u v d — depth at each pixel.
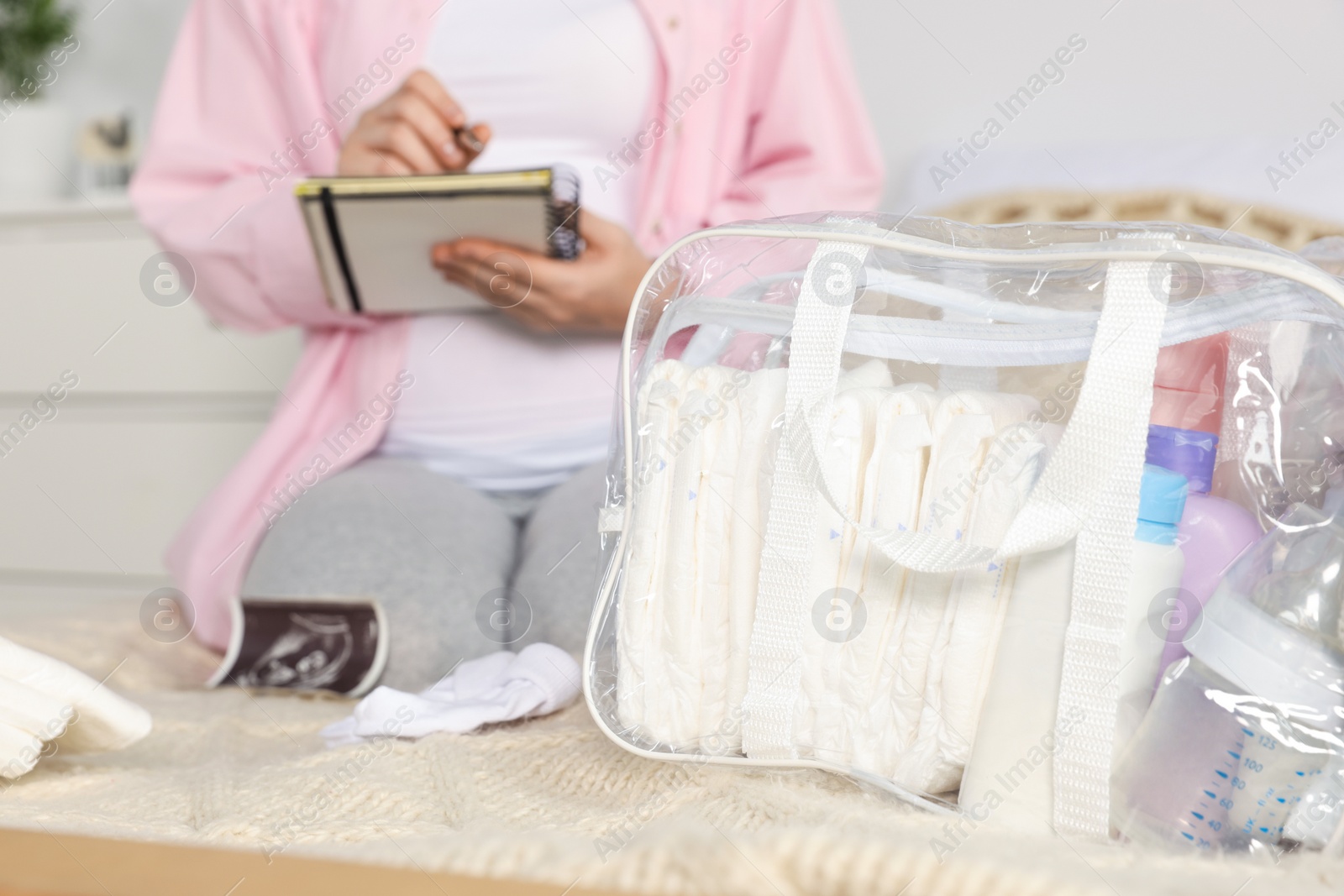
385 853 0.39
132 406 1.73
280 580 0.86
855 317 0.54
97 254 1.71
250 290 1.09
